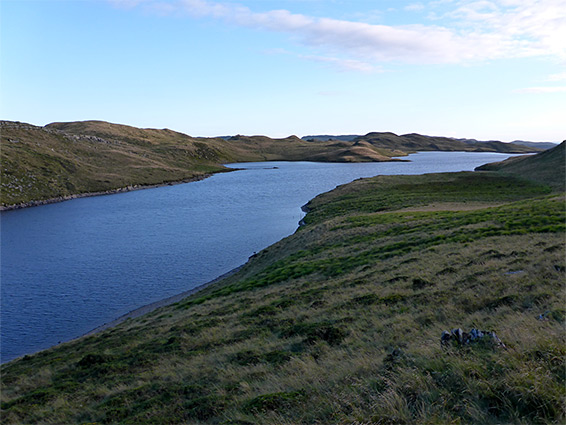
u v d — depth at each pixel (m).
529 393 5.97
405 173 185.50
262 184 171.25
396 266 27.56
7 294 44.78
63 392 15.36
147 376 15.27
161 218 94.50
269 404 8.62
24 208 128.25
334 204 86.25
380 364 9.68
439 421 5.87
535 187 83.75
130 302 41.75
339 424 6.49
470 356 7.93
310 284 28.50
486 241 30.36
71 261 58.19
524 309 13.34
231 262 55.22
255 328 19.42
